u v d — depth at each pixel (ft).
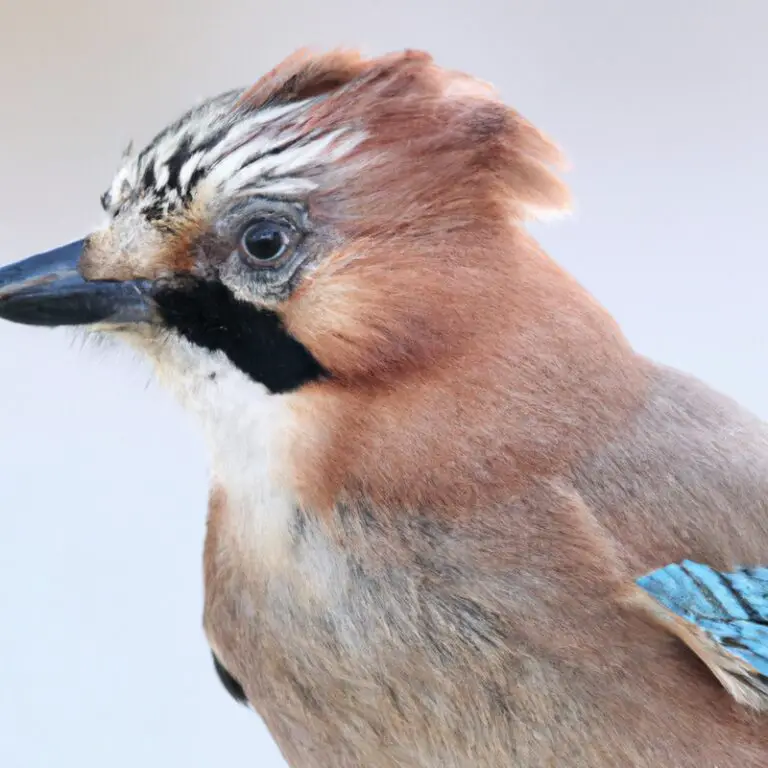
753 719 8.01
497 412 8.02
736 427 8.09
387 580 8.02
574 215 8.14
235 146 8.04
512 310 8.03
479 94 8.05
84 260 8.07
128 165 8.08
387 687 8.03
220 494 8.09
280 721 8.07
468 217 8.03
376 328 8.02
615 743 8.00
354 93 8.03
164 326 8.06
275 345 8.04
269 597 8.05
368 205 8.02
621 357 8.07
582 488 8.02
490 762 8.02
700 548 8.03
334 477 8.02
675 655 8.00
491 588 8.01
